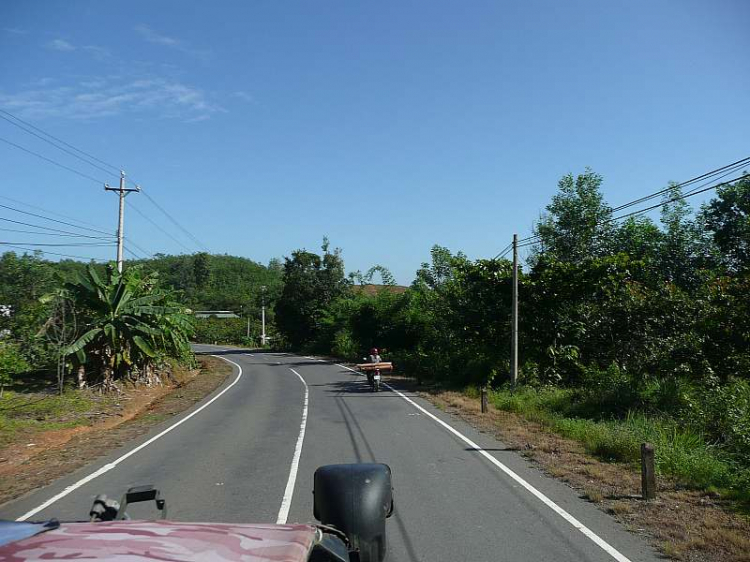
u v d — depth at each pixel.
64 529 2.46
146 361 25.14
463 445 11.42
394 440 12.04
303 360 44.88
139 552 2.13
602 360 20.42
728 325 16.66
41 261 28.38
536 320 21.67
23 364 19.17
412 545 5.82
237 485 8.45
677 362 17.06
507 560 5.39
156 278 27.19
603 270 20.62
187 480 8.83
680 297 18.95
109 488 8.53
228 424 14.87
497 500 7.46
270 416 16.16
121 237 27.81
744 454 9.52
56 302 21.67
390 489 4.63
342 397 20.72
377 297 36.81
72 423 15.44
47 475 9.55
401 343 33.84
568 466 9.30
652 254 27.08
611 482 8.20
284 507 7.29
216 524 2.73
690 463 8.70
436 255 37.09
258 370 35.53
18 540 2.24
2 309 23.83
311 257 57.72
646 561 5.33
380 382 25.19
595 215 28.33
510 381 20.83
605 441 10.34
